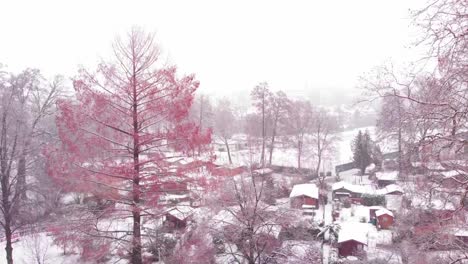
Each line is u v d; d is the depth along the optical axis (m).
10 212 22.22
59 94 33.38
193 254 14.15
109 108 12.81
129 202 12.69
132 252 12.73
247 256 18.30
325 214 33.78
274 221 19.44
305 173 49.12
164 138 12.90
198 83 13.49
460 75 6.18
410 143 8.22
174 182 12.95
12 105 24.12
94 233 12.45
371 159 50.41
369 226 28.69
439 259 9.34
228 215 20.94
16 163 25.98
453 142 6.93
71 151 12.43
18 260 23.25
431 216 9.79
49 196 23.62
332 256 22.44
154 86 13.00
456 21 5.86
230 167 20.77
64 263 17.02
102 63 12.86
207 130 13.68
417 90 7.62
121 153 13.24
